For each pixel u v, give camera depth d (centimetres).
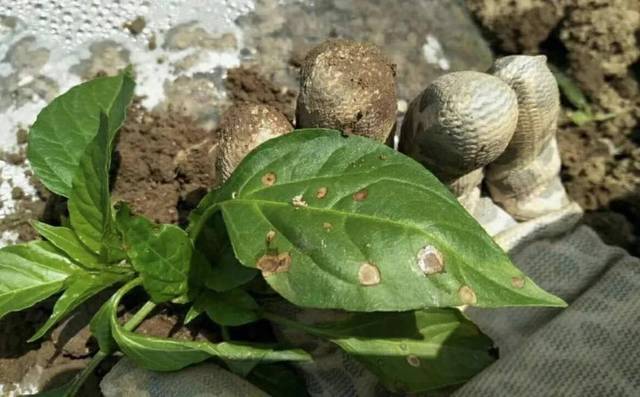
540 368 26
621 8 34
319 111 25
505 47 35
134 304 28
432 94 25
